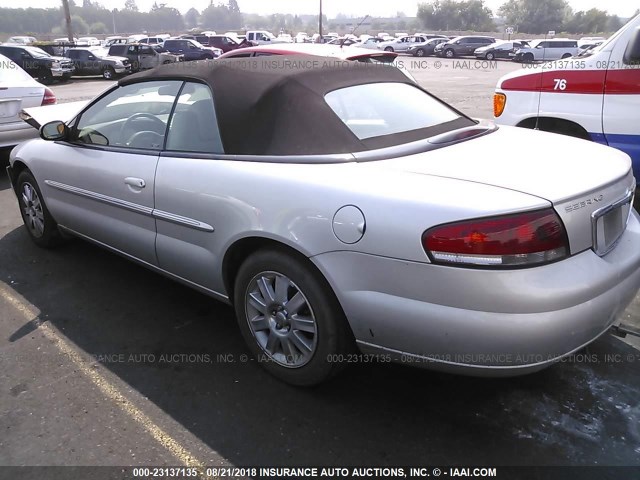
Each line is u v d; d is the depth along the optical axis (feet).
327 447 7.99
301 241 8.15
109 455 7.85
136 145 11.19
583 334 7.36
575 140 9.97
